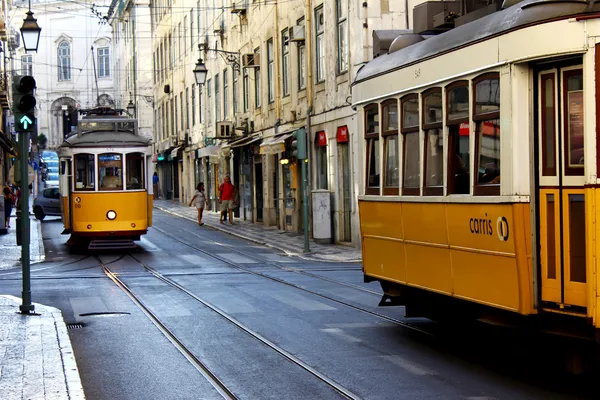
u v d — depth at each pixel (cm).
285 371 1018
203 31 5519
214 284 1898
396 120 1221
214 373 1010
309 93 3231
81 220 2747
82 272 2197
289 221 3562
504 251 919
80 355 1127
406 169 1188
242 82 4441
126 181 2777
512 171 896
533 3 874
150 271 2202
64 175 2802
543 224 880
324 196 3000
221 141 4978
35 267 2364
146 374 1010
